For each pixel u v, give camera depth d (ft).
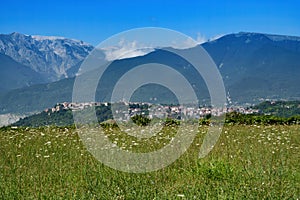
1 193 25.32
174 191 25.17
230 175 28.60
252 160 34.04
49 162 36.27
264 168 30.81
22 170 33.17
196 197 23.67
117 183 27.76
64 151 42.32
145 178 29.32
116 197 24.47
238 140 47.16
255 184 25.72
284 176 28.12
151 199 24.14
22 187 27.22
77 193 25.05
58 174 31.04
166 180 29.27
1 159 38.34
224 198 23.06
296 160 34.24
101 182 27.91
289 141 45.27
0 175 31.04
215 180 27.84
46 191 26.00
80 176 29.96
